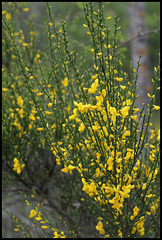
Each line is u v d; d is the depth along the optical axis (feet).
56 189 9.86
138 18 17.21
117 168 5.03
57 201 10.22
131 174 5.40
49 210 9.86
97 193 4.99
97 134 5.16
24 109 8.38
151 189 5.76
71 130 5.48
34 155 8.94
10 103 8.80
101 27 4.66
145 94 6.18
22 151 8.29
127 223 5.39
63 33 4.83
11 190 9.80
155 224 6.44
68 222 8.75
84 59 8.92
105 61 5.01
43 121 5.24
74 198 9.23
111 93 4.98
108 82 4.85
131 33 17.20
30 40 10.35
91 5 4.64
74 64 5.05
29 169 9.27
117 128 4.69
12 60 10.17
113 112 4.62
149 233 6.46
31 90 5.10
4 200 11.82
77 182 8.30
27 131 8.43
